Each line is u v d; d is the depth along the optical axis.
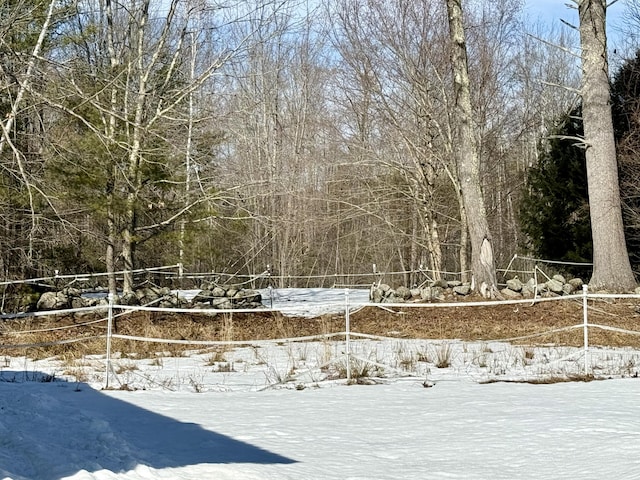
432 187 30.28
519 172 39.22
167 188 21.31
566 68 46.78
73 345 16.36
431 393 10.52
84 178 18.92
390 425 8.43
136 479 5.68
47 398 9.37
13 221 20.16
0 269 21.84
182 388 11.37
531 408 9.17
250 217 22.77
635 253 26.00
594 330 16.98
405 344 15.69
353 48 29.72
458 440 7.65
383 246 40.44
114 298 19.81
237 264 38.81
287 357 14.30
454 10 21.34
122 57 22.80
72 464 5.86
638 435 7.53
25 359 14.02
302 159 40.09
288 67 43.38
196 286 34.59
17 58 17.05
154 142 20.28
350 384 11.59
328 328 17.81
